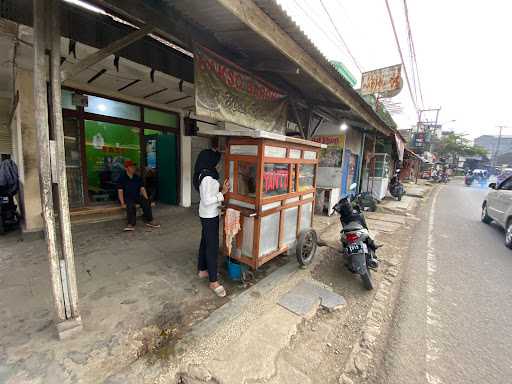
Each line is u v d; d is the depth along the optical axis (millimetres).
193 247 4305
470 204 11102
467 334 2592
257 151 2912
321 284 3445
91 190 5680
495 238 5953
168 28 2498
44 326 2287
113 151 5895
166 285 3098
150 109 6043
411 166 23484
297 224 3773
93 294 2828
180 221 5758
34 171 4199
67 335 2164
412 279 3760
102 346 2105
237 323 2500
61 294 2145
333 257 4426
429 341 2477
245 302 2844
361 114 5332
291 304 2898
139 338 2217
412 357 2271
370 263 3762
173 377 1893
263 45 3139
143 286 3047
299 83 4395
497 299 3254
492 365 2201
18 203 5238
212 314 2594
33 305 2562
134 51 3141
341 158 7402
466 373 2113
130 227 5020
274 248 3377
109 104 5320
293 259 4113
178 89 4777
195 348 2156
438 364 2201
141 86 4680
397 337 2520
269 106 4160
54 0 1865
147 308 2639
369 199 8539
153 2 2320
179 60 3697
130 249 4102
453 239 5781
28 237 4180
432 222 7383
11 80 4695
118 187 5051
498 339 2527
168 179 7016
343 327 2656
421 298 3242
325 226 6277
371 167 10961
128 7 2170
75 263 3537
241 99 3562
